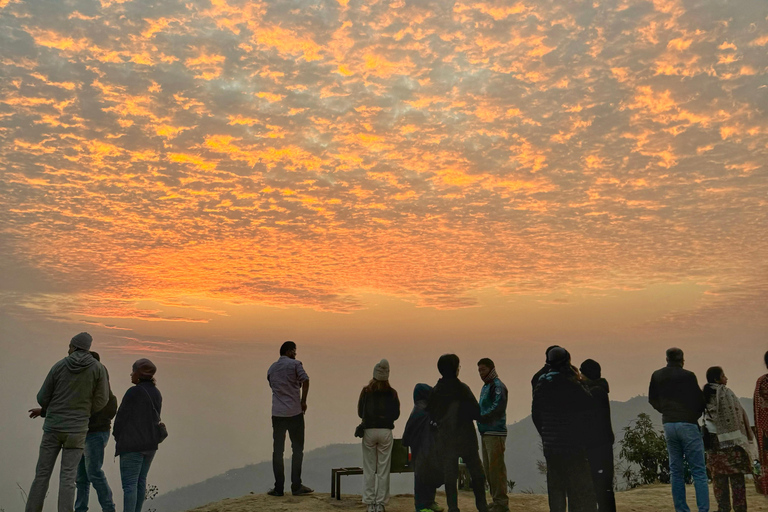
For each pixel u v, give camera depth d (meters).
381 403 7.48
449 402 6.80
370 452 7.48
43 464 6.64
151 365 7.54
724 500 7.18
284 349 8.99
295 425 8.71
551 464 6.13
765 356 8.09
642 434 12.17
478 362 7.14
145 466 7.31
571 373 6.23
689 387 6.93
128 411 7.15
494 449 6.93
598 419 6.09
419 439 7.04
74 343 6.97
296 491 8.59
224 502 8.23
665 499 8.46
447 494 6.62
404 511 7.55
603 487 6.22
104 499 7.18
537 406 6.32
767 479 8.27
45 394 6.75
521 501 8.27
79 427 6.74
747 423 7.29
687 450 6.77
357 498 8.34
